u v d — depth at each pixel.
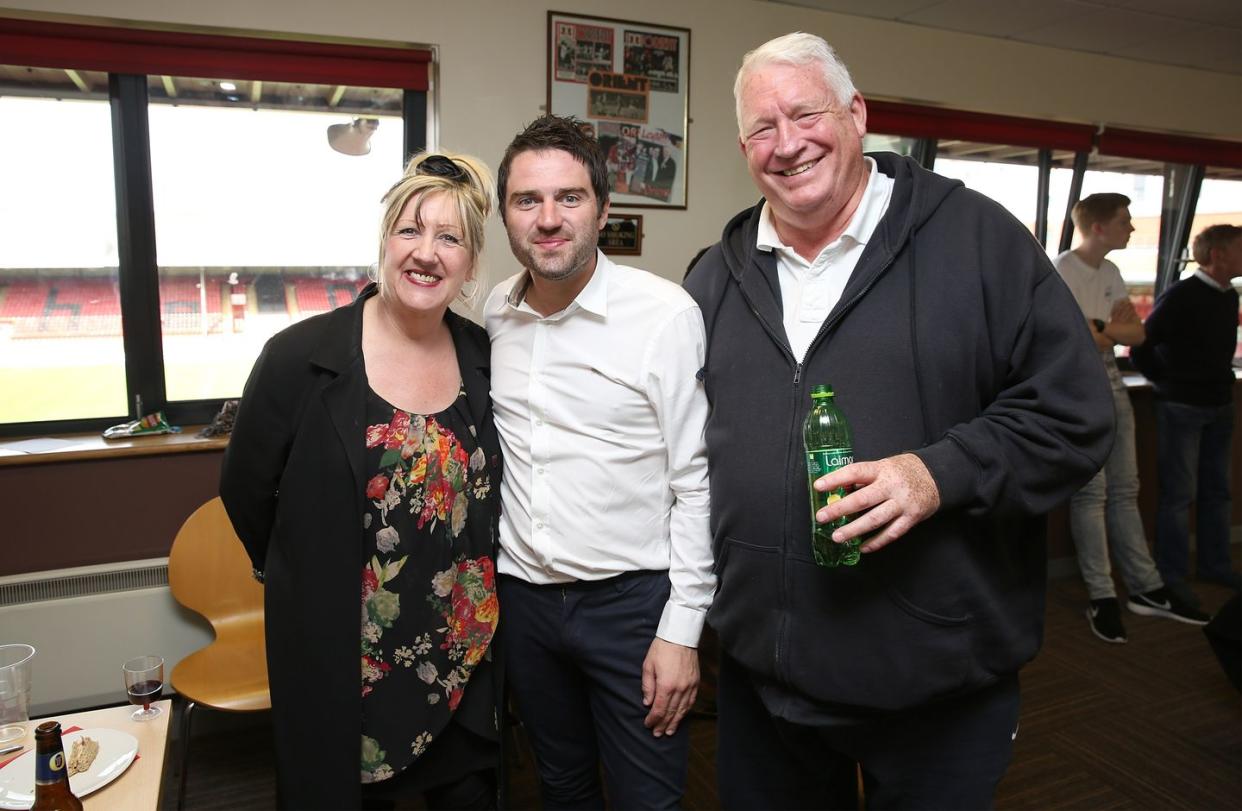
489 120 3.08
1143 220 4.80
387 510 1.32
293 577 1.31
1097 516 3.43
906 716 1.30
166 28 2.68
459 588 1.40
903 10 3.64
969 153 4.22
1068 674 3.06
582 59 3.19
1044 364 1.18
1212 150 4.65
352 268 3.11
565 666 1.55
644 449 1.43
